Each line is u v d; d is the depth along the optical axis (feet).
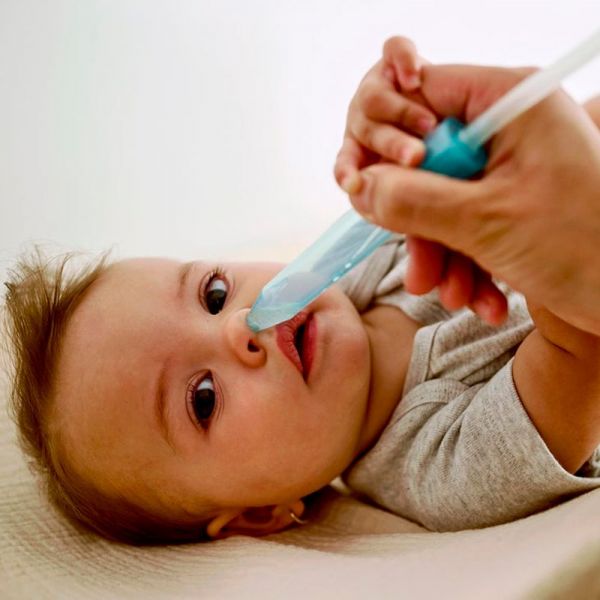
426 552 2.33
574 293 1.78
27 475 3.37
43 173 4.78
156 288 3.15
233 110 5.03
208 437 2.92
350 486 3.33
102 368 3.03
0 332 3.79
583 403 2.38
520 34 5.15
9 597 2.69
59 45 4.72
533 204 1.64
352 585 2.17
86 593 2.65
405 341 3.27
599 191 1.64
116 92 4.84
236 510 3.11
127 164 4.92
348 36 5.11
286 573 2.46
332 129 5.16
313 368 2.88
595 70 4.91
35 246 4.15
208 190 5.06
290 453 2.89
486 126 1.63
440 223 1.65
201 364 2.95
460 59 5.17
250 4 4.95
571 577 1.76
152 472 3.02
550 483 2.44
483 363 2.95
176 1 4.85
